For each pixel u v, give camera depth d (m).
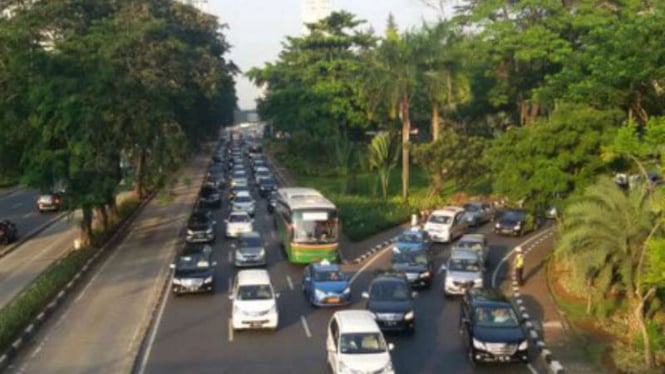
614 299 28.62
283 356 23.08
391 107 59.81
